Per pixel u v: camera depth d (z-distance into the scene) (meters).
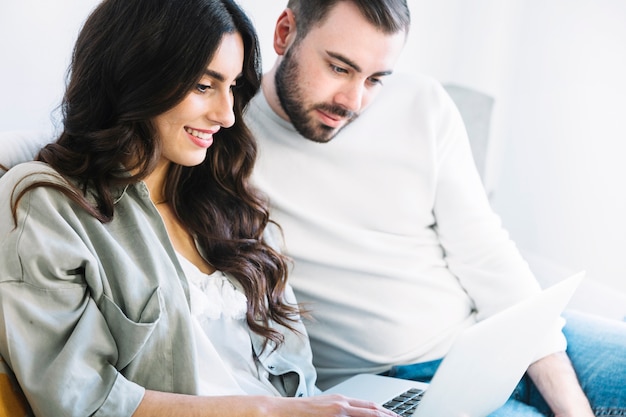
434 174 1.88
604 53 2.67
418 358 1.82
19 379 1.17
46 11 1.78
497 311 1.85
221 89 1.39
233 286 1.53
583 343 1.79
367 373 1.81
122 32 1.33
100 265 1.27
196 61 1.32
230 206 1.60
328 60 1.68
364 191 1.84
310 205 1.81
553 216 2.88
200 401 1.25
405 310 1.83
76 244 1.24
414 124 1.89
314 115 1.73
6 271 1.19
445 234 1.93
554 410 1.70
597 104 2.70
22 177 1.26
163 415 1.22
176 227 1.53
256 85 1.54
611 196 2.67
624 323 1.84
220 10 1.35
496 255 1.89
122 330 1.26
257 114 1.81
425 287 1.86
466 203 1.91
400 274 1.83
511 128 3.01
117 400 1.20
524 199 2.98
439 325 1.85
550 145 2.88
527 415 1.67
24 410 1.19
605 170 2.69
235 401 1.26
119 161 1.35
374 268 1.81
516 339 1.47
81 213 1.30
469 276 1.90
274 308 1.59
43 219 1.24
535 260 2.90
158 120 1.38
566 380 1.71
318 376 1.85
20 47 1.75
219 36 1.34
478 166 2.83
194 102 1.37
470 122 2.78
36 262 1.20
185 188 1.56
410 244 1.89
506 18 2.91
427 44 2.70
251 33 1.43
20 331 1.17
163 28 1.31
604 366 1.74
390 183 1.85
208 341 1.41
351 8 1.65
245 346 1.51
